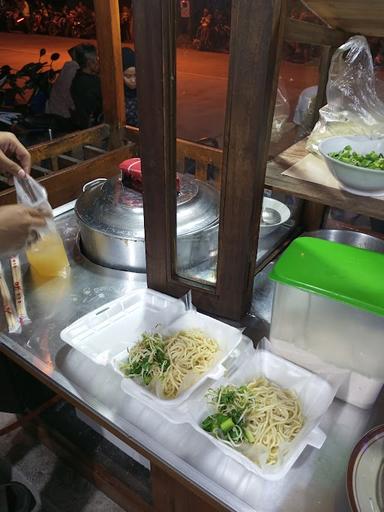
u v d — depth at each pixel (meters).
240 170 0.91
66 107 3.18
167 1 0.81
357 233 1.31
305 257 0.96
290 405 0.90
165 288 1.22
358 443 0.81
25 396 1.64
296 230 1.49
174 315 1.12
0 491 1.30
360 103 1.14
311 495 0.79
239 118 0.85
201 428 0.85
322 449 0.87
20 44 6.26
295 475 0.82
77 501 1.63
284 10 0.76
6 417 1.94
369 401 0.93
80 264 1.43
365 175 0.85
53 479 1.70
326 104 1.20
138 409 0.94
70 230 1.62
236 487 0.80
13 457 1.77
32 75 3.59
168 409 0.88
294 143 1.18
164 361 0.97
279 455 0.81
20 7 6.91
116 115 2.30
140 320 1.13
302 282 0.87
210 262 1.28
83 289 1.32
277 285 0.93
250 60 0.78
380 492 0.73
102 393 0.98
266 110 0.84
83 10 6.29
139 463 1.61
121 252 1.36
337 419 0.93
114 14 2.01
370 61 1.13
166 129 0.95
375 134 1.09
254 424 0.87
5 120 3.22
